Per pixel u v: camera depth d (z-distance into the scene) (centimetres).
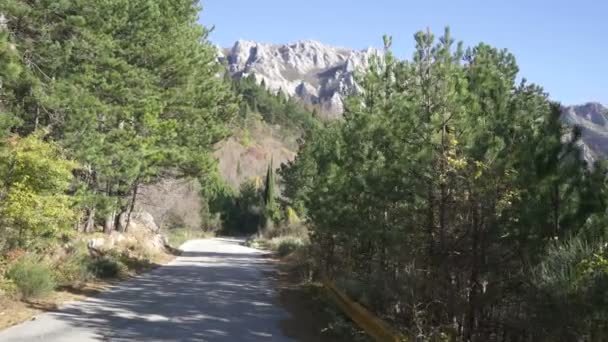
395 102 1212
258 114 14288
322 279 1948
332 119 2306
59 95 1677
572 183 804
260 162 11869
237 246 5331
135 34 2262
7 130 1451
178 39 2616
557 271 672
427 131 1020
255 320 1283
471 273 894
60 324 1097
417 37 1123
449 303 922
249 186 9388
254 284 2089
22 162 1366
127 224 3366
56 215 1451
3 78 1550
